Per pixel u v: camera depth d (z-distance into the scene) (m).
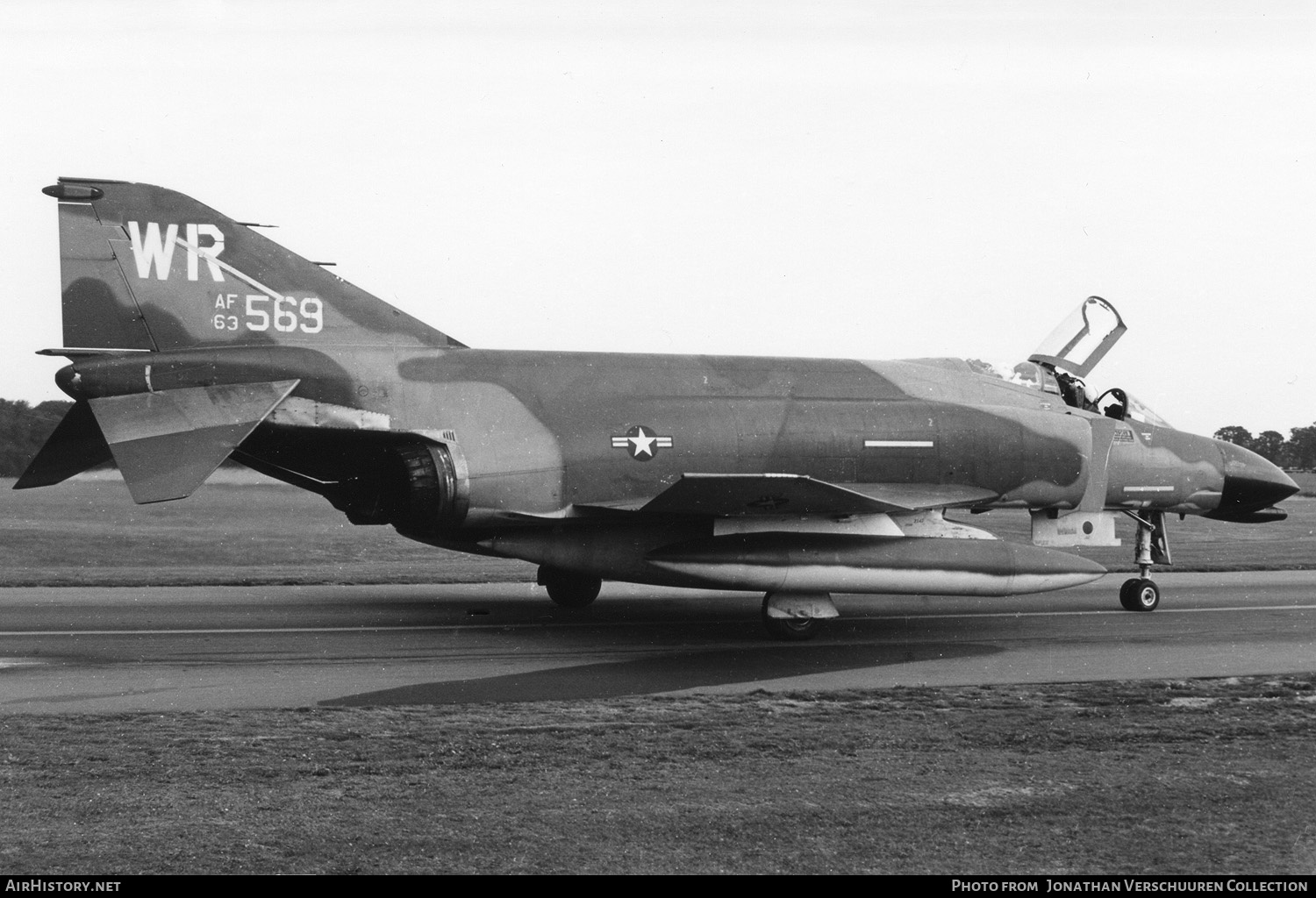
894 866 10.05
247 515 50.44
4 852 10.26
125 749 13.79
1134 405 31.72
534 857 10.19
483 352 25.97
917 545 25.23
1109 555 46.19
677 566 23.70
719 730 15.07
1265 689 18.03
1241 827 11.06
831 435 26.77
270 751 13.74
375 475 25.48
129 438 22.16
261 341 24.41
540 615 27.83
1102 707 16.70
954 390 29.02
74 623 24.88
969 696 17.48
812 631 24.44
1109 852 10.39
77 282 23.23
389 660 20.75
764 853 10.31
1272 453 78.38
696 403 26.33
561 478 24.92
